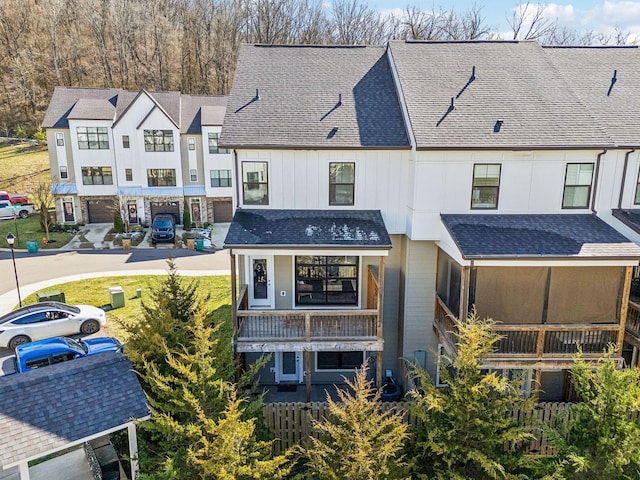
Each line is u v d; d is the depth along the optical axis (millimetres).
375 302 14000
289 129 14508
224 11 66000
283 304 15195
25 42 62531
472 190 13930
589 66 17344
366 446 7516
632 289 14086
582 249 12125
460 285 12953
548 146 13266
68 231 35125
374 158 14359
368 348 13250
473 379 8820
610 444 8242
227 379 10570
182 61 64062
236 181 14562
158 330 11133
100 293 22609
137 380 10219
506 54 17156
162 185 37125
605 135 13688
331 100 15820
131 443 9359
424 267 14578
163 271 26547
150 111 35438
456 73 16062
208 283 24406
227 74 63438
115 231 34875
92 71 62625
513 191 13992
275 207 14789
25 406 8961
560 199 14148
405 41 17781
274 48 18297
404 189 14602
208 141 36875
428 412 9570
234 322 13062
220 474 7418
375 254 12977
